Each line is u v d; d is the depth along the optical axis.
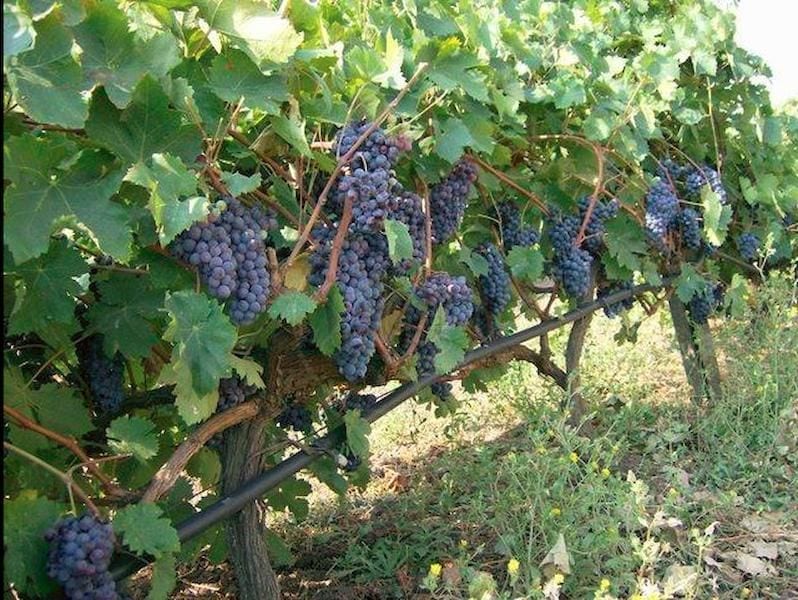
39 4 1.10
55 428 1.41
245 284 1.42
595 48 2.75
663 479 2.60
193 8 1.41
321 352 1.73
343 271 1.62
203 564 2.29
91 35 1.24
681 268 2.96
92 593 1.18
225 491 1.69
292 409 1.91
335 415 1.91
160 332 1.64
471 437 3.09
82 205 1.19
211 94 1.41
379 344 1.78
